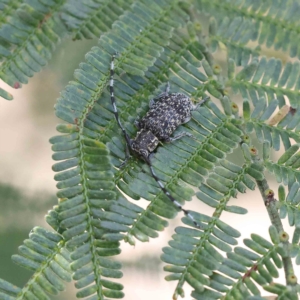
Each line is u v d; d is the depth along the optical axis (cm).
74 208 28
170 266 28
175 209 28
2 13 29
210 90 29
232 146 29
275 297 27
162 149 29
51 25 29
